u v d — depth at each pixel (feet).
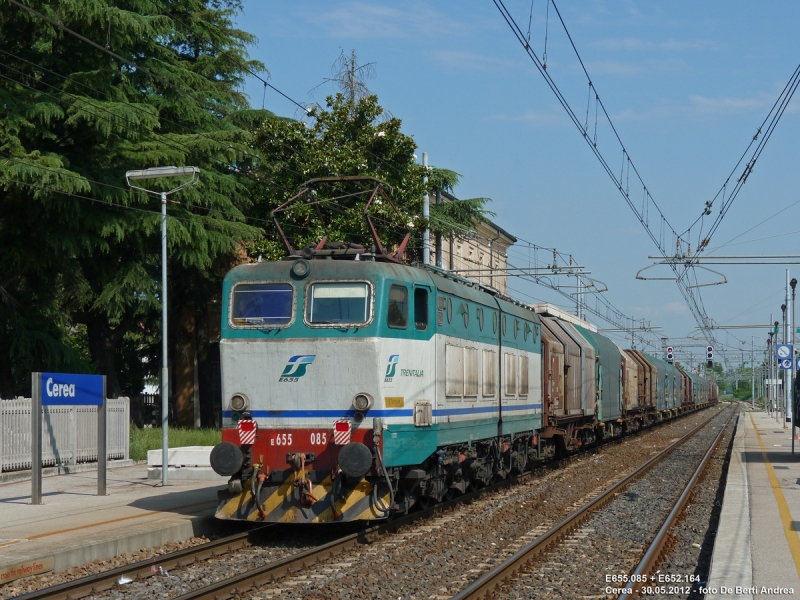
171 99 105.50
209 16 128.06
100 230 88.07
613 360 117.80
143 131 93.91
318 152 108.47
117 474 71.10
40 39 94.17
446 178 126.72
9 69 90.17
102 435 56.29
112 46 92.22
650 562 36.55
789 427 167.94
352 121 112.16
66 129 91.66
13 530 40.55
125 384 145.48
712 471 80.02
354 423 42.34
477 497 59.11
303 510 41.96
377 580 33.47
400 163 112.37
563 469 81.41
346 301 43.42
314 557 37.68
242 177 112.47
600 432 110.73
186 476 66.23
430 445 46.55
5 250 90.43
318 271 44.09
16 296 98.89
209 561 37.76
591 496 61.16
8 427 67.21
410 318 44.88
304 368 43.19
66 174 80.89
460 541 42.29
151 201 94.99
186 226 96.27
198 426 128.06
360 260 45.47
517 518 49.93
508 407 62.90
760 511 48.42
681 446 115.55
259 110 119.75
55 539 37.83
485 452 59.06
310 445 42.68
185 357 130.41
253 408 43.75
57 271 94.73
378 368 42.45
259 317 44.34
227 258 120.16
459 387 51.37
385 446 42.32
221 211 103.60
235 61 123.65
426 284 46.70
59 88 89.25
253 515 42.45
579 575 35.04
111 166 92.48
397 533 44.65
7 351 92.32
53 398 52.34
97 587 32.17
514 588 32.58
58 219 89.40
